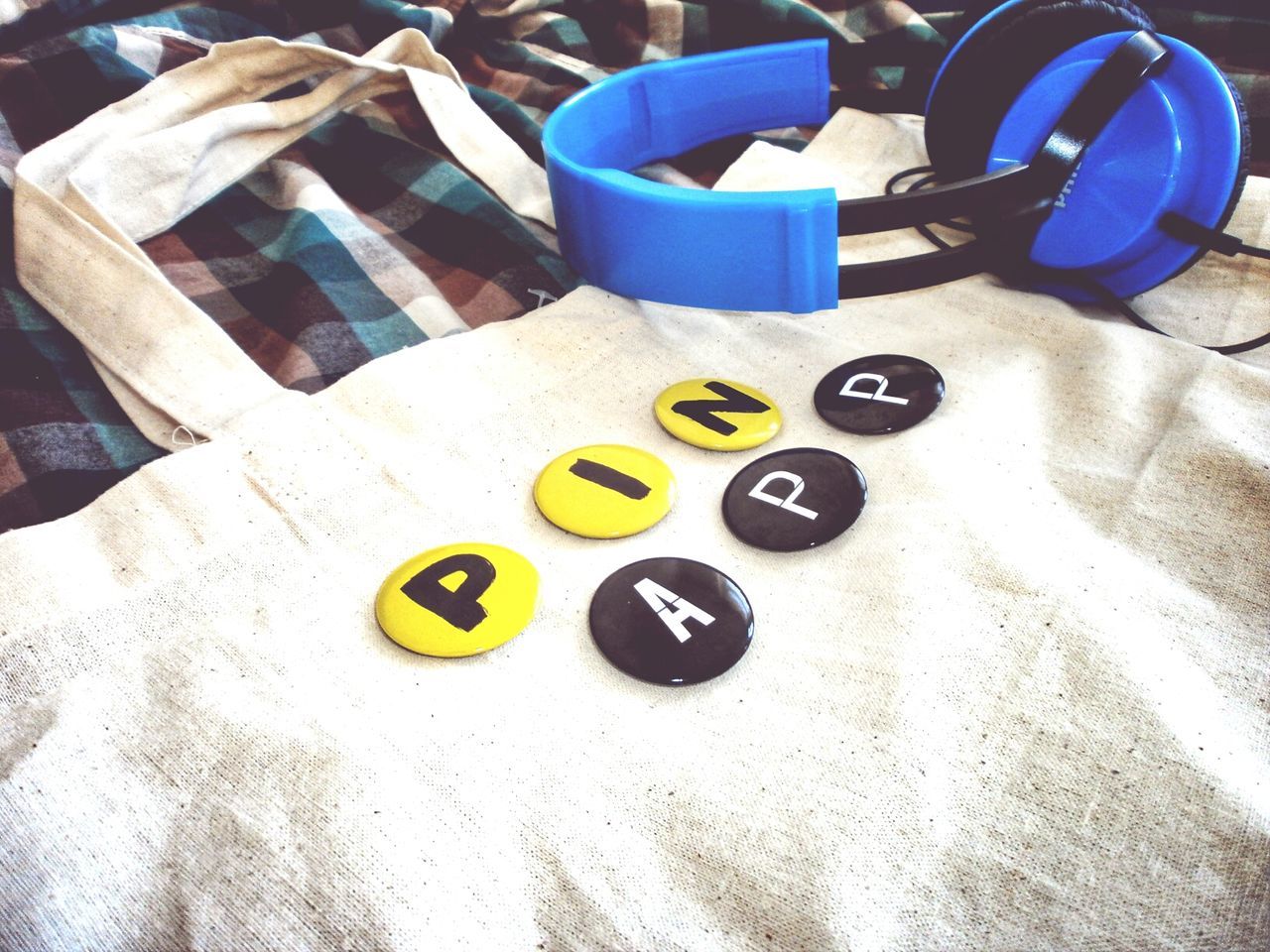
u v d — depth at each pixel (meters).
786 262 0.33
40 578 0.28
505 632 0.27
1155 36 0.33
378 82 0.46
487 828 0.23
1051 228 0.35
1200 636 0.26
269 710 0.25
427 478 0.32
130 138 0.42
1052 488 0.30
